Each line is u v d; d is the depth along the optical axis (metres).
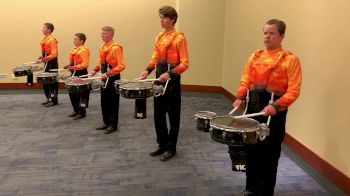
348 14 2.75
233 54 5.89
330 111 3.00
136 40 6.75
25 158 3.43
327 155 3.04
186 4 6.29
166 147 3.52
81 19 6.59
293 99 2.11
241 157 2.19
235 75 5.80
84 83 3.94
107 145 3.83
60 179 2.97
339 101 2.87
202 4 6.30
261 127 2.01
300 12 3.55
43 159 3.41
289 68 2.15
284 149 3.70
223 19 6.38
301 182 2.96
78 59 4.70
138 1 6.62
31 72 5.20
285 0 3.87
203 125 2.35
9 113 5.15
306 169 3.21
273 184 2.39
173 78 3.18
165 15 3.12
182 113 5.29
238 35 5.61
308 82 3.39
